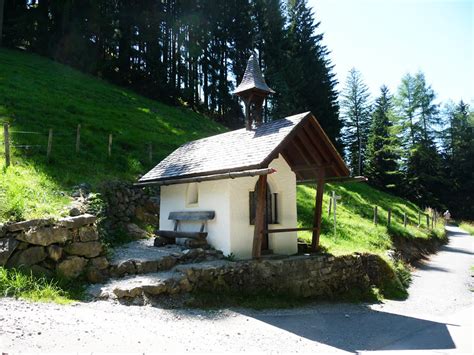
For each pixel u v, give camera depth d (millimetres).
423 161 55844
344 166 12789
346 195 29156
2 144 14969
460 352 7047
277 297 10453
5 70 27766
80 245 9016
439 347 7316
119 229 13586
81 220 9250
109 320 6664
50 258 8500
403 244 22578
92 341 5500
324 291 11750
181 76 43875
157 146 22422
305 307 10320
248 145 11703
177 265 9875
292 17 50125
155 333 6320
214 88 45344
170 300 8492
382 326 8820
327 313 9820
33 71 30219
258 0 47031
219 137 14008
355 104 63438
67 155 16516
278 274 10805
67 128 20000
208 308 8750
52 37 37469
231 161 11188
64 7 35812
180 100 43000
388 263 14453
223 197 11586
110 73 39344
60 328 5848
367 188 39812
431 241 27344
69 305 7336
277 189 12797
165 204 14219
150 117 29453
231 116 45656
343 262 12609
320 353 6578
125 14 38969
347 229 19703
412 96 57219
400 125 56750
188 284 8969
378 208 29359
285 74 42094
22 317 6098
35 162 14398
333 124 47031
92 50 38438
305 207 20906
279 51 44625
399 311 10797
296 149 12836
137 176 17359
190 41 42562
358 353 6789
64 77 32031
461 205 58812
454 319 9812
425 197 54719
